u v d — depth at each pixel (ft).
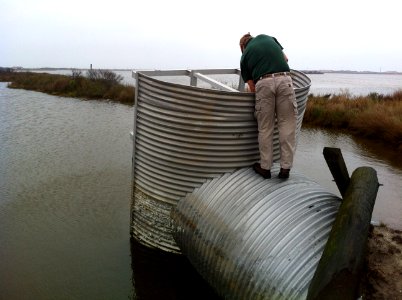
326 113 54.39
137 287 15.48
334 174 13.07
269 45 13.44
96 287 15.38
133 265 16.84
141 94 15.78
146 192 16.76
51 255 17.46
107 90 81.46
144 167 16.53
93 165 30.40
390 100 65.16
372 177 11.53
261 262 11.43
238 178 14.23
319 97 67.46
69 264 16.79
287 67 13.47
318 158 35.32
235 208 13.11
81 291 15.08
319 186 13.87
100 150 34.99
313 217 11.69
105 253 17.74
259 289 11.27
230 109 14.15
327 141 43.88
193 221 14.47
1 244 18.21
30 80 107.65
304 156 35.91
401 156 37.96
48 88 91.35
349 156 37.27
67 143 37.37
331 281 9.21
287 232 11.46
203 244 13.65
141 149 16.44
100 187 25.70
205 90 14.05
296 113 13.56
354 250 9.45
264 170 13.73
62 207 22.45
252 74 13.74
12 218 20.90
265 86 13.14
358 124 49.44
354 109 55.52
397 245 16.29
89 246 18.33
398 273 13.74
